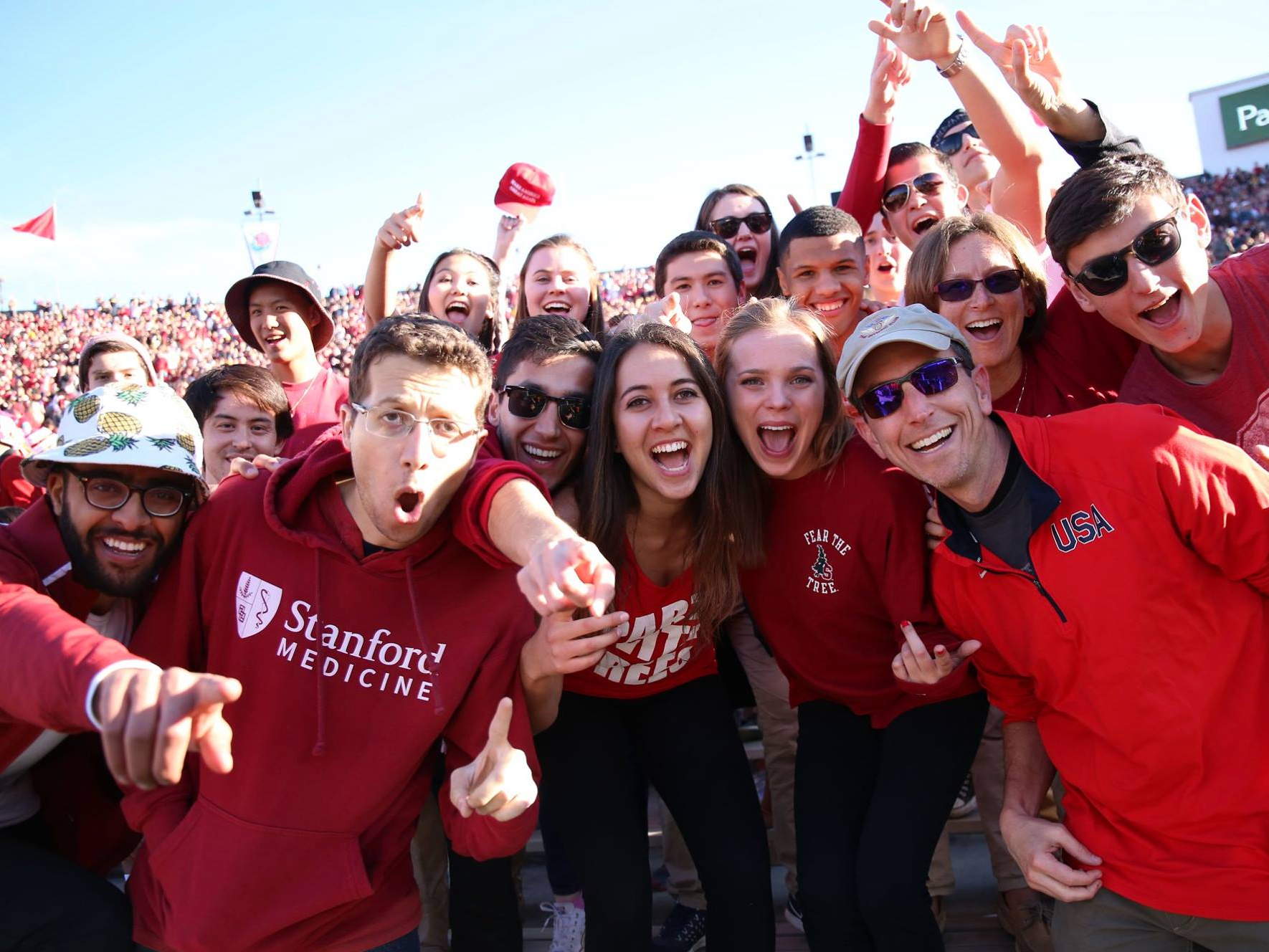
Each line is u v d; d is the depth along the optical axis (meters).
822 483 1.25
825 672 1.30
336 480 1.08
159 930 1.02
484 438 1.12
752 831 1.19
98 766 1.15
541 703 1.11
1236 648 1.03
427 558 1.05
